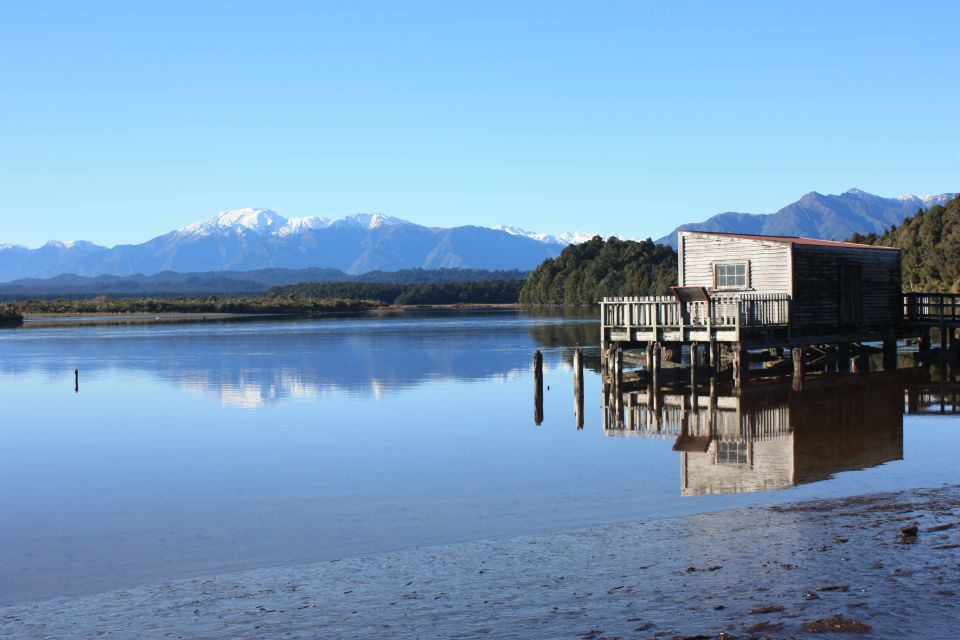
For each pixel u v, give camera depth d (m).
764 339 33.50
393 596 11.06
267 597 11.29
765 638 8.93
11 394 38.88
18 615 10.98
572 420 27.97
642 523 14.20
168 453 23.83
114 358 57.56
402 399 34.66
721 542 12.74
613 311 33.94
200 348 66.12
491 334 81.44
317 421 29.19
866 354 40.16
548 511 15.63
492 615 10.12
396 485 18.66
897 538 12.48
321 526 15.35
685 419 26.67
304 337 79.44
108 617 10.77
